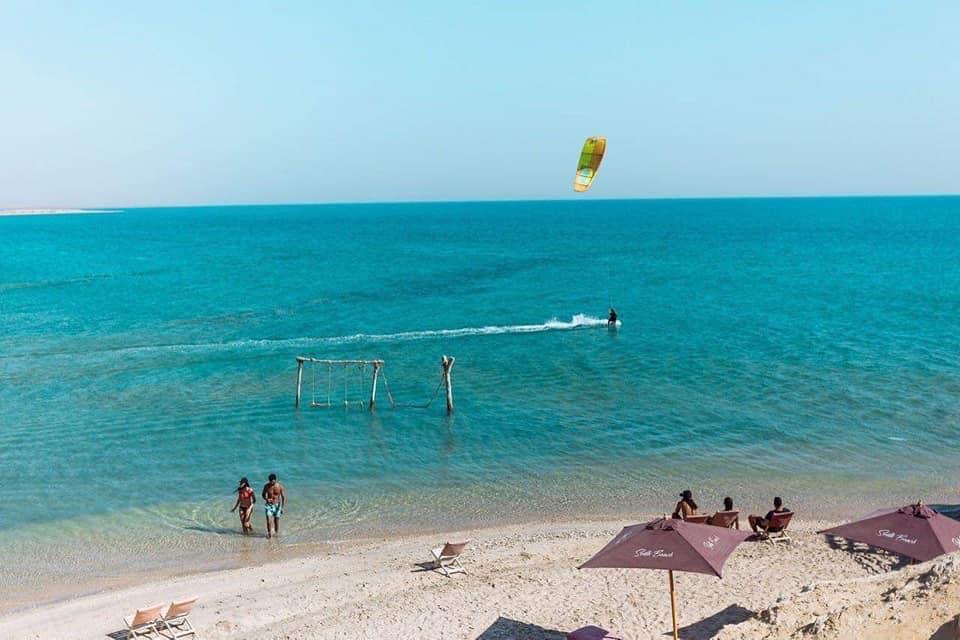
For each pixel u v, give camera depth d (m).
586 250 131.88
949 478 25.27
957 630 11.59
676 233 178.25
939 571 14.08
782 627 13.62
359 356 46.88
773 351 45.69
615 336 52.12
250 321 60.53
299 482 26.28
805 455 27.72
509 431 31.38
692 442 29.42
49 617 17.23
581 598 17.00
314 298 73.75
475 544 20.91
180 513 23.75
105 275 96.62
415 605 16.97
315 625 16.25
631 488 25.03
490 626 15.82
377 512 23.64
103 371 42.97
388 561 19.80
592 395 36.59
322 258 119.88
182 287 83.06
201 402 36.47
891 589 14.43
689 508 20.41
